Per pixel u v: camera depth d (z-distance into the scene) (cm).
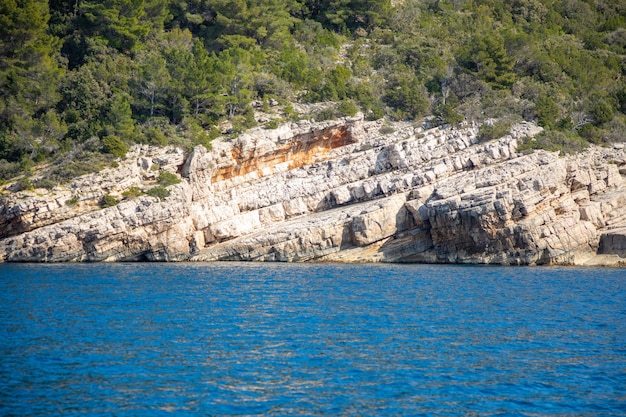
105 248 7831
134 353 3556
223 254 8175
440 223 7662
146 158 8412
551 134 8662
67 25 10475
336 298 5234
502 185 7694
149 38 10925
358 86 10469
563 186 7769
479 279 6359
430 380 3197
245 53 10519
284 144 9175
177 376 3212
